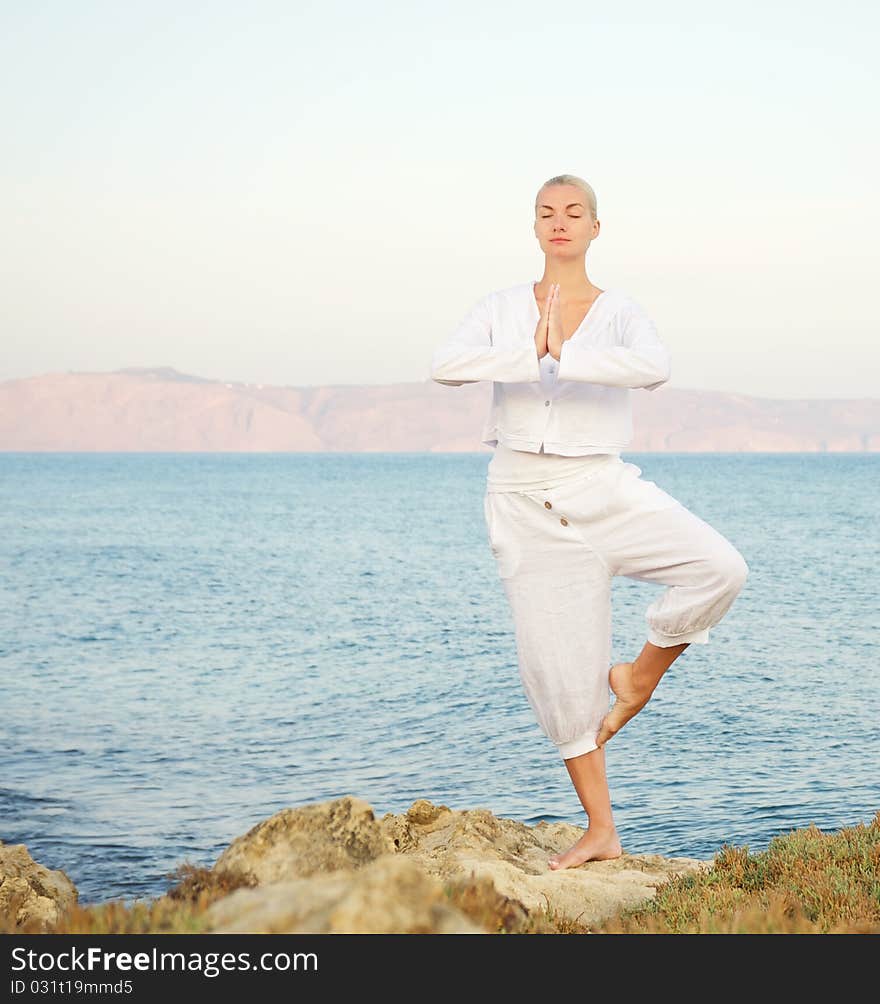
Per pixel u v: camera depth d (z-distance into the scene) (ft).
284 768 56.29
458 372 17.03
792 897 15.87
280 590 157.89
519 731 65.51
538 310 17.99
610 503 17.29
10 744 60.85
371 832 13.57
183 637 110.93
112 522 324.19
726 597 16.99
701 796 49.85
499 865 17.60
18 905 20.90
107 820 45.98
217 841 43.21
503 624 121.39
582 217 17.72
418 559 214.28
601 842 19.27
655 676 17.99
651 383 16.46
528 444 17.49
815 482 650.02
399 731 66.03
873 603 139.23
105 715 70.03
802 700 75.36
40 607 134.92
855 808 47.32
